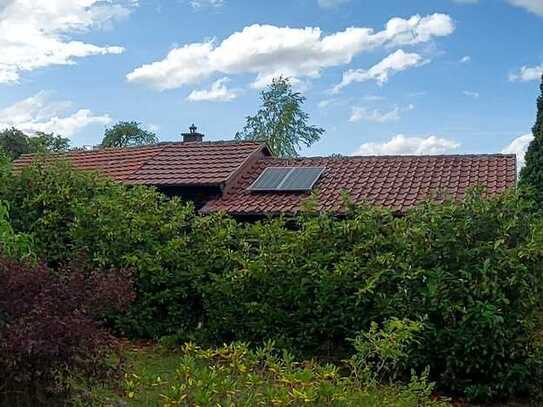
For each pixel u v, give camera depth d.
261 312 8.64
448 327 7.59
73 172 11.35
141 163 16.94
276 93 35.16
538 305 7.96
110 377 5.01
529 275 7.67
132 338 9.58
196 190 15.36
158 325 9.54
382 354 5.86
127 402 5.46
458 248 7.89
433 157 16.25
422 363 7.62
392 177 15.01
